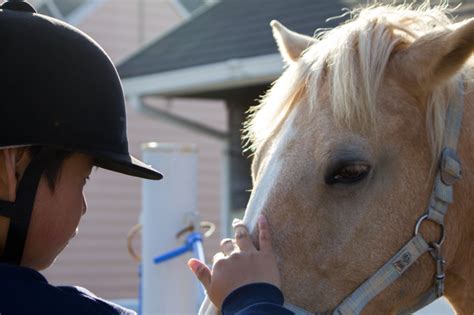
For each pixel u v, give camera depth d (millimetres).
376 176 2330
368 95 2316
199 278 2146
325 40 2514
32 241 1744
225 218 9797
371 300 2344
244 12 9750
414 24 2572
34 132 1712
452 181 2414
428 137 2408
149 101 13344
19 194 1701
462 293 2633
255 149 2598
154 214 4180
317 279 2299
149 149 4203
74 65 1788
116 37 13922
